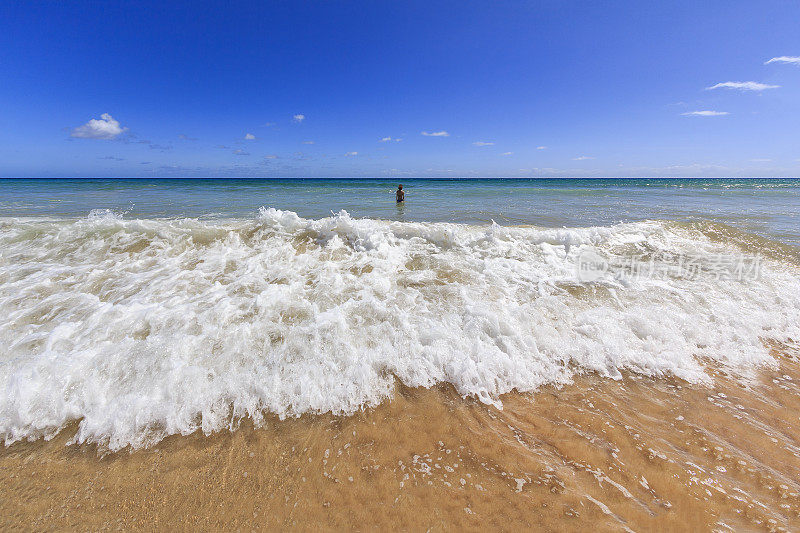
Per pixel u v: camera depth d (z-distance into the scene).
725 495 2.05
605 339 3.44
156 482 2.11
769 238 7.14
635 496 2.05
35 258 5.04
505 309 3.88
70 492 2.06
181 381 2.68
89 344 3.07
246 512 1.96
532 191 24.92
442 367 3.01
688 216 10.82
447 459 2.28
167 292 4.11
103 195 18.55
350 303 3.85
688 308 4.11
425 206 13.79
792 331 3.76
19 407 2.45
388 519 1.92
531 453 2.33
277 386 2.72
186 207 12.55
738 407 2.76
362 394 2.73
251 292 4.13
